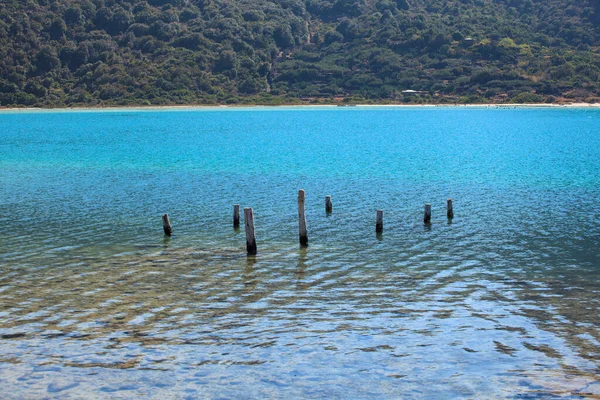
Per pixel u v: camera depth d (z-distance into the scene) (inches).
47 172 2181.3
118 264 989.8
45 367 614.5
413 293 833.5
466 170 2142.0
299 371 606.5
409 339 677.9
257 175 2047.2
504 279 897.5
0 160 2571.4
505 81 7810.0
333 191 1704.0
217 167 2269.9
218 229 1249.4
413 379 590.2
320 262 994.7
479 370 605.9
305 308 776.3
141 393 566.9
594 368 606.5
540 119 5231.3
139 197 1635.1
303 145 3120.1
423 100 7785.4
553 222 1285.7
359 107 7632.9
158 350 652.7
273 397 560.7
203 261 1005.2
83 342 672.4
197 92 7859.3
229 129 4347.9
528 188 1739.7
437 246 1096.2
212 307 781.3
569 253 1044.5
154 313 759.1
